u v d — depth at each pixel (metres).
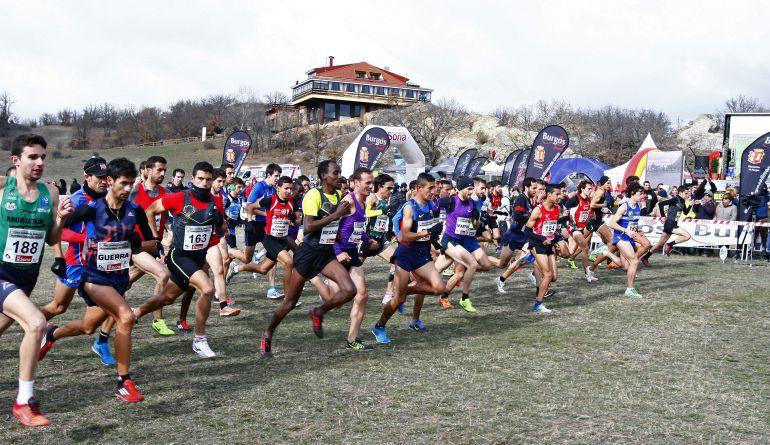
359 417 4.45
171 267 6.15
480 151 59.78
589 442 4.00
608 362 6.05
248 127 83.88
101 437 4.05
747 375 5.64
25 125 115.25
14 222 4.38
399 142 23.77
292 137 78.94
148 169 7.14
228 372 5.61
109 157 77.88
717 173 32.78
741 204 16.52
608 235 11.66
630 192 10.18
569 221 12.76
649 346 6.74
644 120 66.81
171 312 8.55
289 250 9.10
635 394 5.04
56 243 4.86
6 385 5.11
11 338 6.82
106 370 5.65
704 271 13.37
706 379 5.50
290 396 4.92
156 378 5.39
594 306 9.26
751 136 26.72
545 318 8.35
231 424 4.30
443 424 4.31
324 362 5.99
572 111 69.44
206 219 6.17
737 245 15.89
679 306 9.20
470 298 10.11
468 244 8.94
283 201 8.57
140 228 5.10
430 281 6.79
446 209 8.85
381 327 6.91
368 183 6.55
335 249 6.48
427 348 6.61
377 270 13.57
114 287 4.93
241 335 7.16
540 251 8.78
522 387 5.20
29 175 4.39
